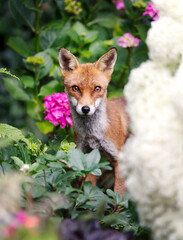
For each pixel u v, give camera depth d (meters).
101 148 6.29
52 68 8.50
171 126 3.00
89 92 6.04
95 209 4.36
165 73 3.51
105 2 10.29
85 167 3.86
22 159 4.90
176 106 2.95
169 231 3.11
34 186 3.75
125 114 6.71
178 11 3.66
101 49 8.63
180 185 2.86
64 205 3.49
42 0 8.75
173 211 3.09
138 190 3.19
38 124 8.02
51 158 4.07
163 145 2.99
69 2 9.02
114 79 8.99
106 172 7.29
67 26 9.16
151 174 2.98
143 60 8.82
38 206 3.47
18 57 10.64
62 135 7.18
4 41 11.21
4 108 10.16
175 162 2.93
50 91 7.91
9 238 2.56
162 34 3.56
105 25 9.78
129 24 9.15
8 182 3.04
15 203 3.11
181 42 3.52
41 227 2.74
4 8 11.45
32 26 9.04
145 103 3.29
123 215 4.25
